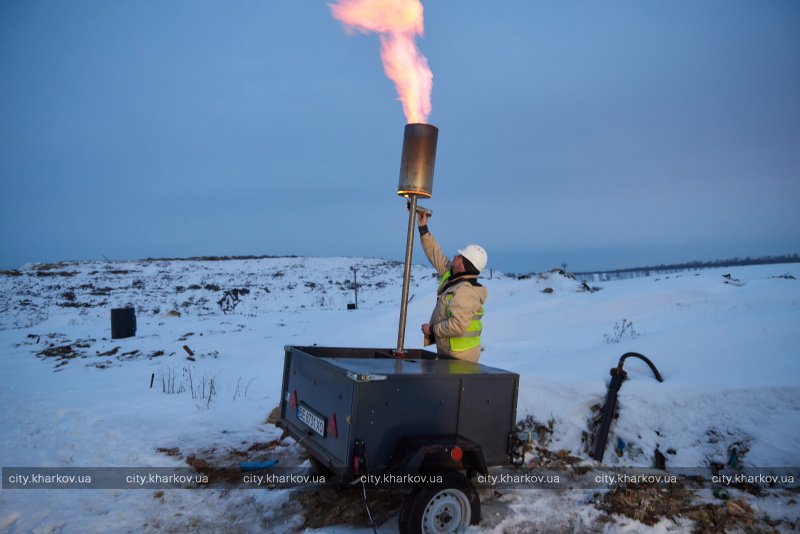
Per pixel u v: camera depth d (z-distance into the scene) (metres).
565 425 5.38
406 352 5.02
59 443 5.95
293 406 4.28
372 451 3.32
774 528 3.64
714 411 4.79
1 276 41.84
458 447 3.38
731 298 9.40
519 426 5.42
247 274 49.69
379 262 61.56
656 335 6.92
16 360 12.74
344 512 4.01
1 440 6.11
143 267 52.25
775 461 4.23
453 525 3.54
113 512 4.10
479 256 4.68
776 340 5.86
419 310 14.18
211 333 16.67
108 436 6.05
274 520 3.97
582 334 9.34
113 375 10.11
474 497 3.57
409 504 3.34
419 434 3.47
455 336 4.52
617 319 10.52
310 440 3.84
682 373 5.58
